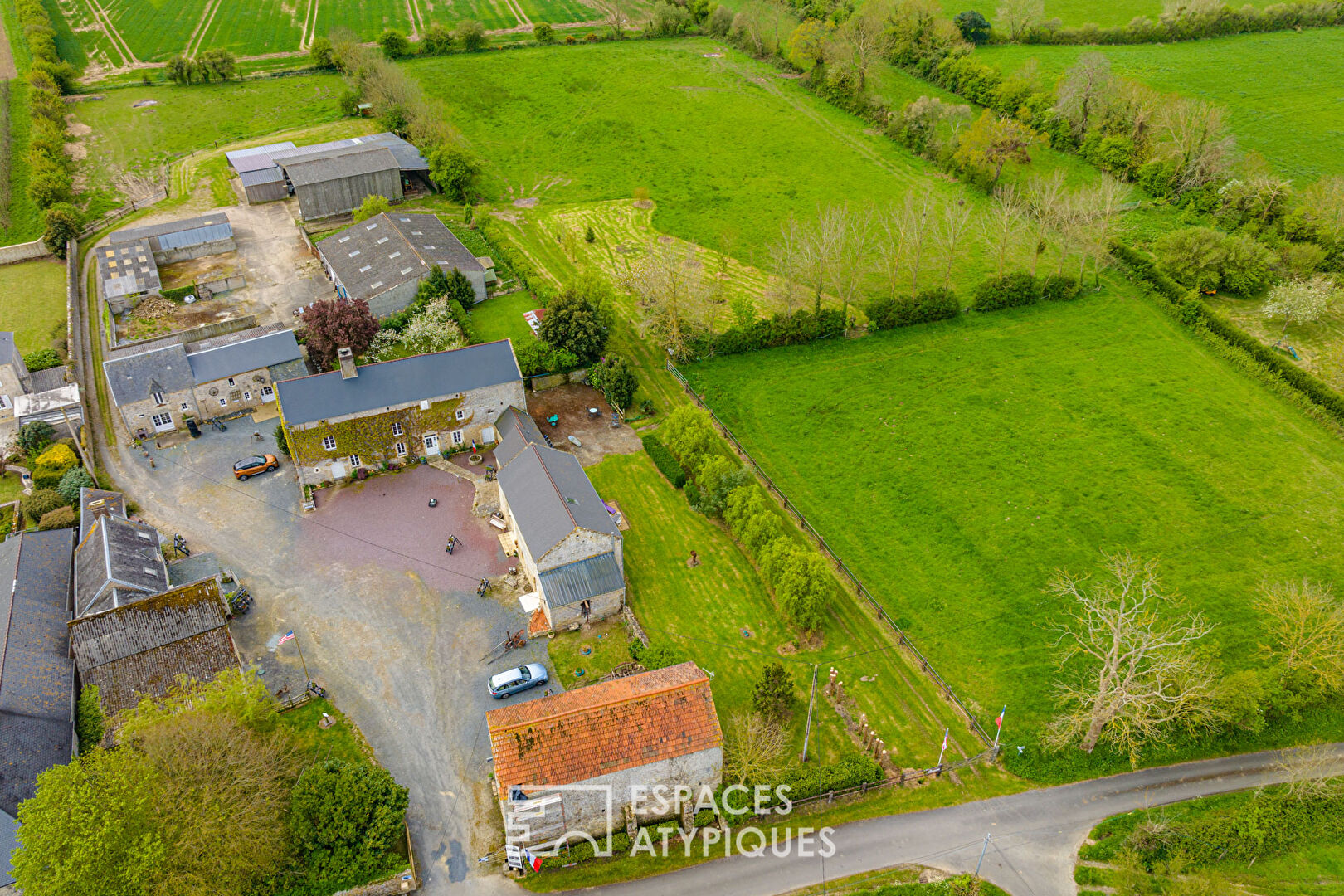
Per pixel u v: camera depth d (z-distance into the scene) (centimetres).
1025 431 8581
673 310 9256
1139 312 10475
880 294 10725
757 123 15338
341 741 5747
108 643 5894
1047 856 5250
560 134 14862
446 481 7881
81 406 8331
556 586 6419
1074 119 13962
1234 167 12612
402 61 17375
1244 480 8006
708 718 5294
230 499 7619
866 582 7025
